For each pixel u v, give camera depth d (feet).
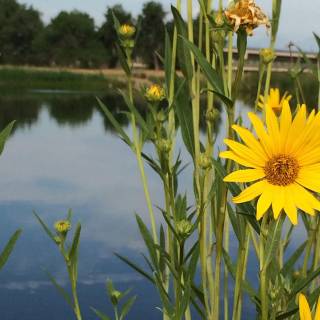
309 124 4.69
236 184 5.26
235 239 14.38
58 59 134.31
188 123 6.33
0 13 135.03
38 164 30.32
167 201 5.82
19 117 57.93
